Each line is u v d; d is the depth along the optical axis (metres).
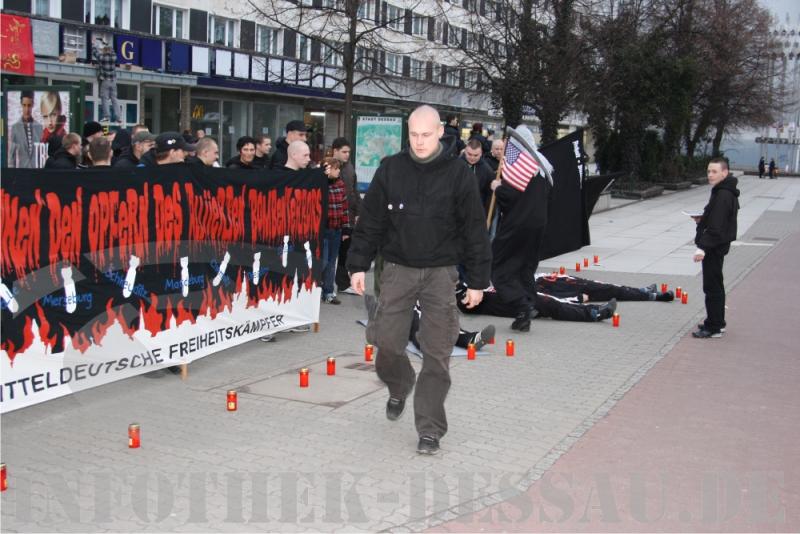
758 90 54.47
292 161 8.98
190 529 4.31
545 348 8.60
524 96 24.61
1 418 6.04
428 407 5.44
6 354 5.66
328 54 25.61
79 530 4.29
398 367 5.66
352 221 11.60
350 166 11.57
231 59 31.00
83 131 10.66
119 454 5.37
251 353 8.16
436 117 5.11
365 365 7.79
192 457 5.34
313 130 36.88
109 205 6.39
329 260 10.65
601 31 26.34
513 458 5.43
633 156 38.03
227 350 8.25
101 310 6.37
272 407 6.41
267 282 8.34
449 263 5.28
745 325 10.02
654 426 6.16
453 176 5.18
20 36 11.10
